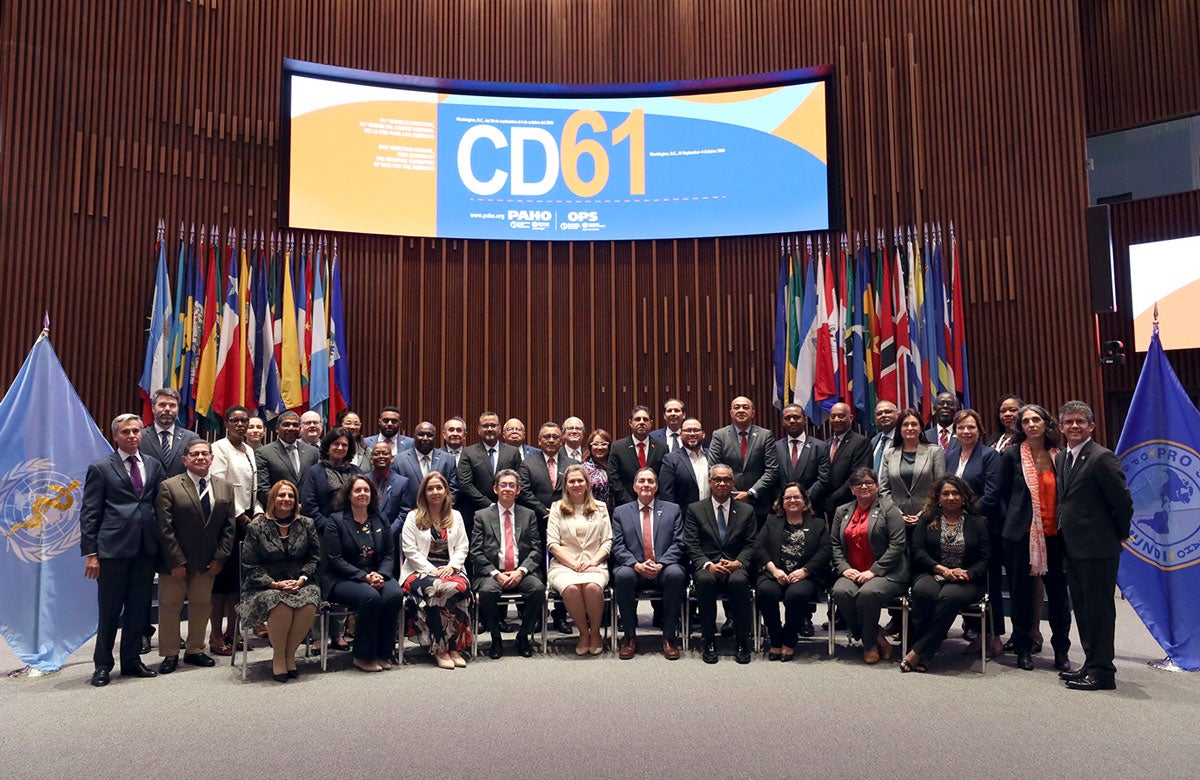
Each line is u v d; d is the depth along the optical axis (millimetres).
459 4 8695
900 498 5402
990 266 7996
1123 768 3160
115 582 4609
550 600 5484
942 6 8297
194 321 7566
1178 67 8445
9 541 4883
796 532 5320
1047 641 5609
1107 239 7715
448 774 3090
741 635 5062
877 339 7949
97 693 4324
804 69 8391
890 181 8195
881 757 3277
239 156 8016
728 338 8344
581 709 3963
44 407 5105
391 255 8305
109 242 7535
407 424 8172
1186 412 5094
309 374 7801
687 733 3582
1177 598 4938
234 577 5348
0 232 7207
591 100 8547
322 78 8195
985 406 7902
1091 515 4441
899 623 5559
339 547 4973
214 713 3916
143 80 7777
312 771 3121
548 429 5957
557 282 8531
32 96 7406
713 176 8406
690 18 8711
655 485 5504
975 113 8148
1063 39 7996
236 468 5559
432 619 4945
